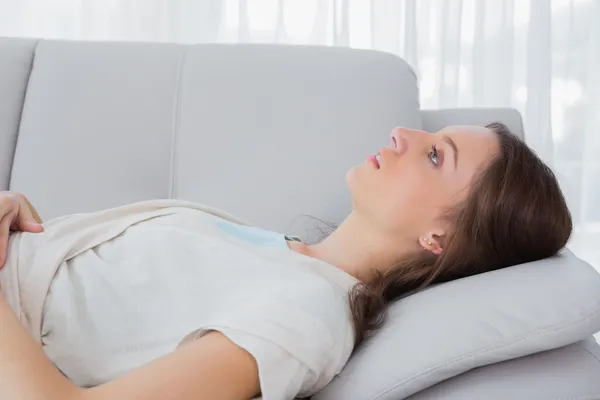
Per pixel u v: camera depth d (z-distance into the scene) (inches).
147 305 36.9
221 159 52.3
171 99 54.5
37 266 36.9
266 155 52.1
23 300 36.1
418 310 35.8
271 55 55.8
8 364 28.4
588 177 94.7
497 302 33.5
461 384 33.0
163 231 39.7
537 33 89.6
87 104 53.9
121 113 53.8
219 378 29.6
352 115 52.9
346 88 53.9
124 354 35.9
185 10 87.8
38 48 56.9
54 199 51.6
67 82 54.6
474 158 40.6
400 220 41.3
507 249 39.5
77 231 40.1
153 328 36.3
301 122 52.9
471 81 91.4
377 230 42.2
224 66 55.1
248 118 53.2
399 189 41.4
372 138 52.2
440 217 40.6
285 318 32.2
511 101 92.0
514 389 32.2
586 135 93.6
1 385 28.2
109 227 40.8
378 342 35.2
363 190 42.7
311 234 50.6
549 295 33.3
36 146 52.9
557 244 39.6
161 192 52.7
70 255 38.4
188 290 36.9
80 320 36.2
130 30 87.7
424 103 92.0
